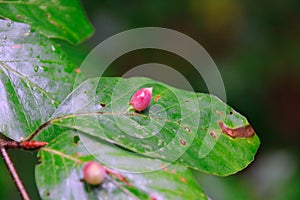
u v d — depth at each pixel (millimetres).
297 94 749
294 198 520
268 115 732
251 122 719
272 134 727
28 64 339
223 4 810
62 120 317
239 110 717
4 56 338
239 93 721
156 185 305
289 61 758
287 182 535
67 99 323
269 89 744
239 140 333
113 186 304
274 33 782
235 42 802
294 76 751
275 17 787
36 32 345
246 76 737
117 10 728
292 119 729
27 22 370
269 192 532
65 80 341
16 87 334
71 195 303
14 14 370
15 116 328
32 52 342
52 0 380
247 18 802
